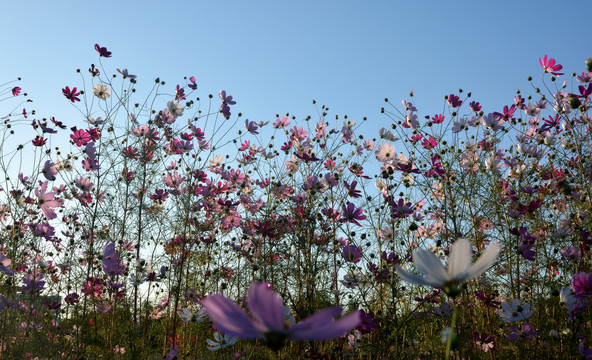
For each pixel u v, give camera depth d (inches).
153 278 64.6
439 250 54.0
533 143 60.0
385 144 59.8
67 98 67.8
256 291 10.9
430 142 57.4
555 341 49.2
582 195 51.5
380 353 46.6
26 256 64.6
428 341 52.7
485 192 57.8
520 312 47.2
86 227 64.7
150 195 67.8
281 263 56.1
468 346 46.4
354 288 49.3
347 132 67.3
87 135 65.6
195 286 65.2
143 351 62.1
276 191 62.3
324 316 11.0
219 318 10.8
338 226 53.7
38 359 57.8
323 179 59.1
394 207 49.9
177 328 68.4
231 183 70.6
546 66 55.7
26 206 64.2
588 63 40.6
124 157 66.4
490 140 60.2
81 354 57.6
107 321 63.4
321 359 45.2
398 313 51.4
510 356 54.5
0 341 56.7
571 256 51.8
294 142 68.8
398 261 48.1
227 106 69.1
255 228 57.1
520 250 47.8
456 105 60.6
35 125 64.0
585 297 43.3
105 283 61.9
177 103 69.4
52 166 62.6
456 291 14.1
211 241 64.3
